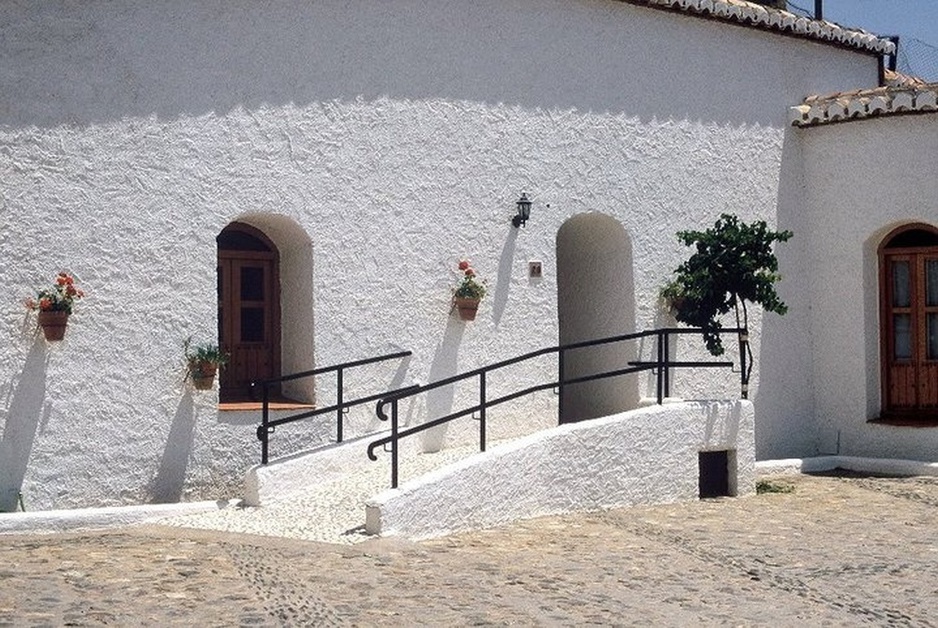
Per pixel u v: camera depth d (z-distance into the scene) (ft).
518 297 46.80
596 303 51.42
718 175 52.21
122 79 38.81
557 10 47.98
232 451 40.75
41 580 28.53
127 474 38.83
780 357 53.47
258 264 43.96
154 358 39.34
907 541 36.63
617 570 31.91
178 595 27.37
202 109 40.16
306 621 25.59
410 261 44.21
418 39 44.50
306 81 42.11
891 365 53.01
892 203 51.85
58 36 37.86
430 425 37.45
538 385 45.29
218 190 40.42
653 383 50.01
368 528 35.12
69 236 37.99
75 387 38.06
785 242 53.88
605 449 41.55
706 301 45.68
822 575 31.89
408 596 28.07
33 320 37.45
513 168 46.73
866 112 51.80
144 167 39.17
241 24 40.88
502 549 34.35
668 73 50.98
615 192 49.34
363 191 43.19
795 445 53.67
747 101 53.26
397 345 43.88
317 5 42.34
